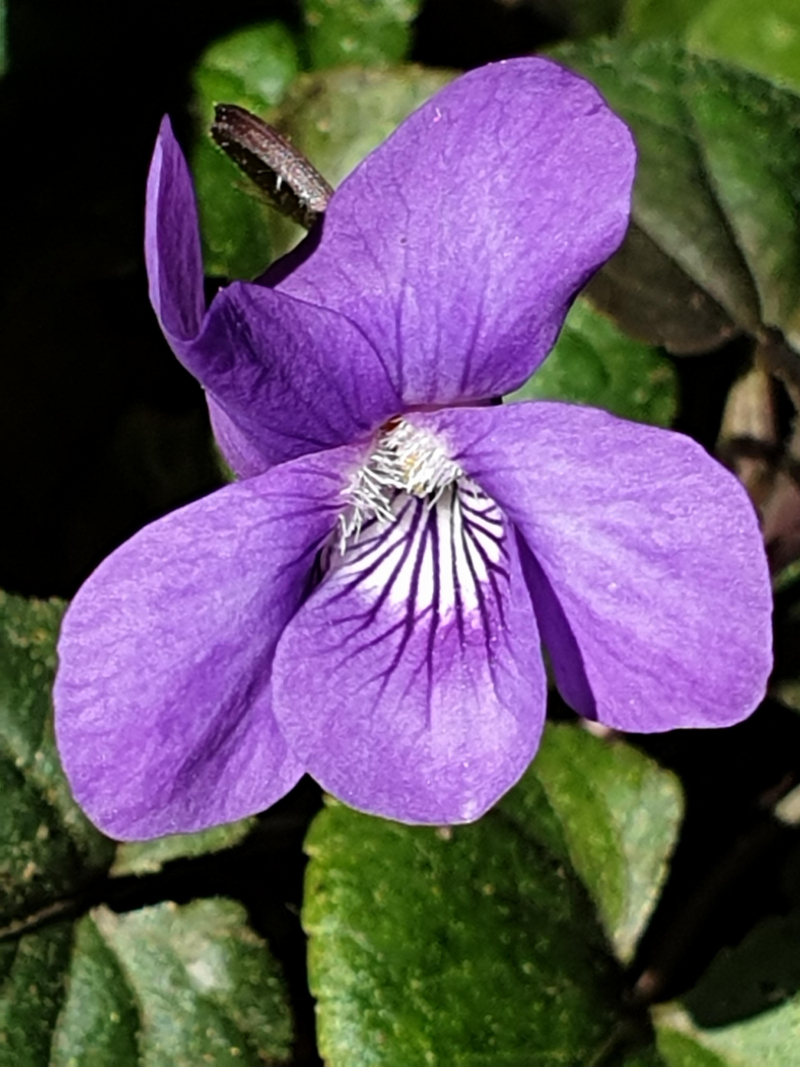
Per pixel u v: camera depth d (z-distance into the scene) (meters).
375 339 0.05
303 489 0.05
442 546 0.05
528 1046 0.06
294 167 0.06
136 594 0.05
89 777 0.05
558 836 0.06
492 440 0.05
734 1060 0.06
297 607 0.05
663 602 0.05
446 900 0.06
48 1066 0.06
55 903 0.06
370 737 0.05
